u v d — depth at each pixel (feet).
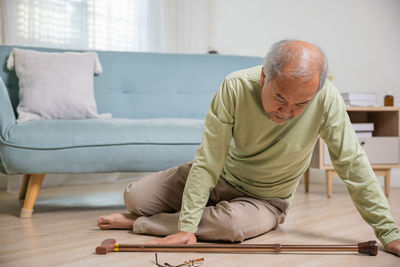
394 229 4.28
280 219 5.37
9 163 6.48
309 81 3.34
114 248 4.28
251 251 4.20
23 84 8.02
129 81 9.40
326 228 5.56
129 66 9.44
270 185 4.93
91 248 4.48
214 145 4.36
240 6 12.73
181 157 7.09
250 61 10.23
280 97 3.46
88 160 6.70
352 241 4.81
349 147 4.33
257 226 4.81
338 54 11.88
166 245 4.17
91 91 8.53
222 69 9.97
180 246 4.15
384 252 4.27
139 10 12.30
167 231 4.89
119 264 3.84
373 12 11.62
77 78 8.35
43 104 7.88
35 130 6.57
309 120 4.33
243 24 12.73
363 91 11.76
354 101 9.93
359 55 11.75
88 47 11.45
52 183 10.96
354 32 11.75
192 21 12.95
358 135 9.59
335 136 4.36
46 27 10.80
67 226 5.83
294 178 4.97
